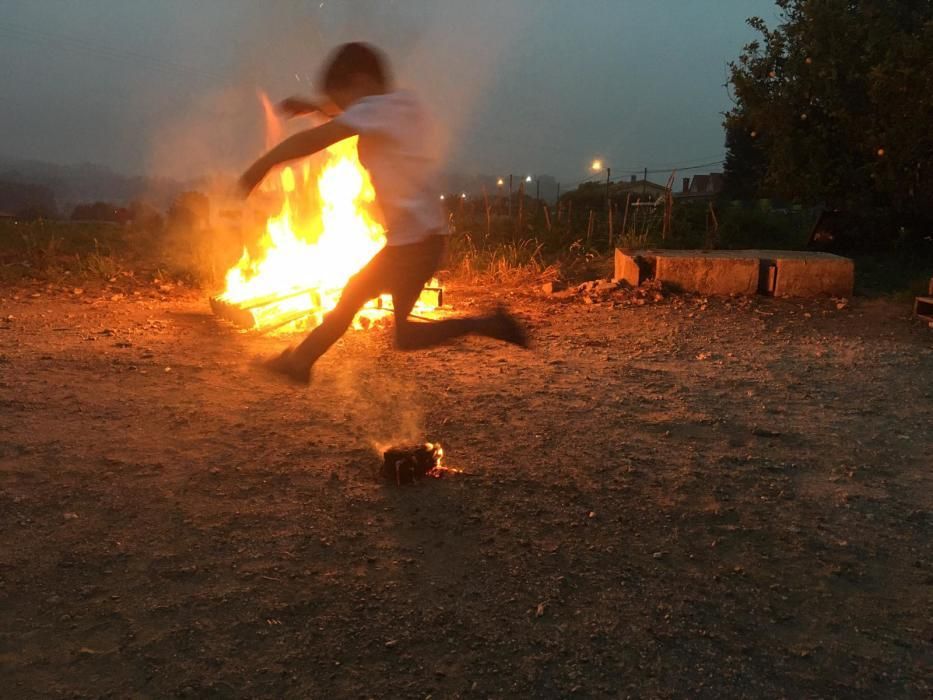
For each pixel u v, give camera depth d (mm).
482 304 9664
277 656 2838
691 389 6113
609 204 15266
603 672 2793
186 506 3936
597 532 3775
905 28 12203
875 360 7098
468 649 2904
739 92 13289
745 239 13891
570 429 5145
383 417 5340
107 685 2666
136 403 5461
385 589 3268
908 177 11805
